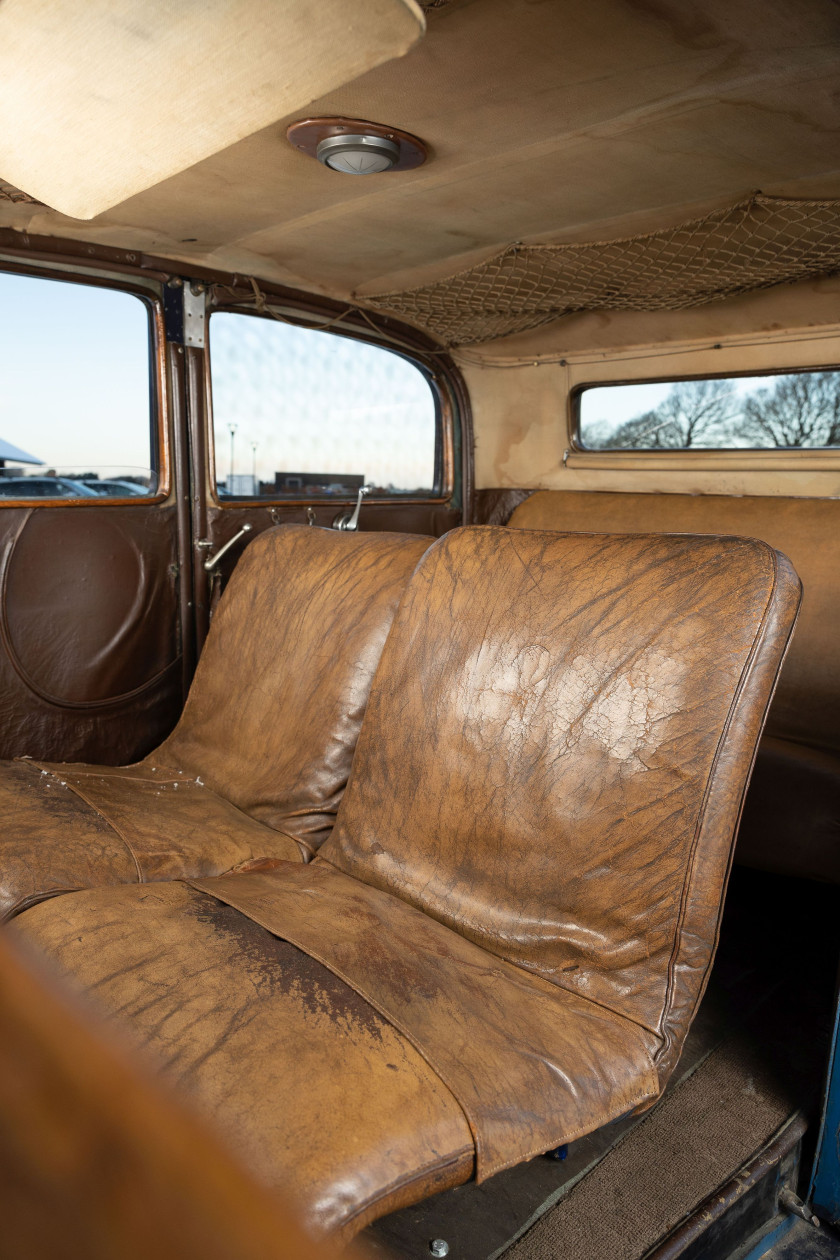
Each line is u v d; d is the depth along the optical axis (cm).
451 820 154
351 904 146
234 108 133
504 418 359
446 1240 131
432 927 144
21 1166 24
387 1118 94
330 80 119
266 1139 90
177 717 277
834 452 275
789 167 181
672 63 139
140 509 263
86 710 254
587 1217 136
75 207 187
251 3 105
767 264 236
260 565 247
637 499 318
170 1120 27
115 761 263
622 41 132
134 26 116
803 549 264
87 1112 26
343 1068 100
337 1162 88
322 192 202
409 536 221
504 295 284
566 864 138
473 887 148
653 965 127
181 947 124
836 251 222
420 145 173
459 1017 115
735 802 128
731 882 265
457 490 367
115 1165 24
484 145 173
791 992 205
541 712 146
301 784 197
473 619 163
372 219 221
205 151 150
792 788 213
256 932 130
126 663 262
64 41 123
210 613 280
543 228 226
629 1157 150
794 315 269
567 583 152
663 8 123
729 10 123
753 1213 147
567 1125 107
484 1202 140
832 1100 148
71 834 164
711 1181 144
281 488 304
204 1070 98
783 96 149
